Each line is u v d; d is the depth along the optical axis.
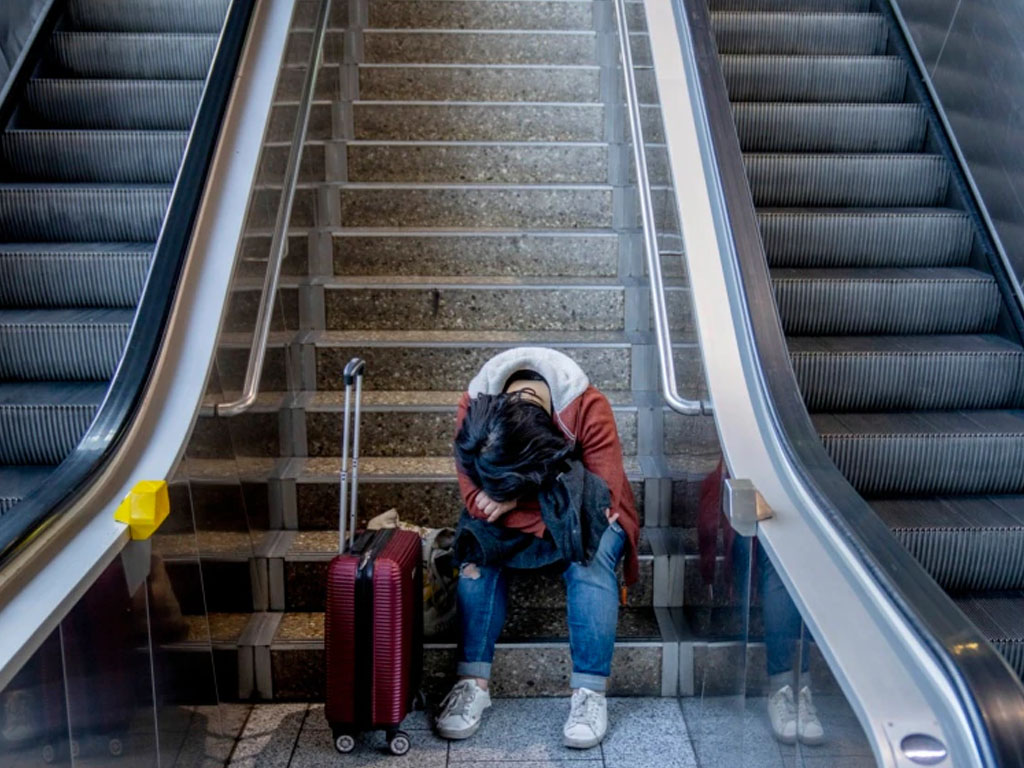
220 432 2.60
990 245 3.61
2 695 1.43
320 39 4.28
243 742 2.70
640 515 3.30
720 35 4.54
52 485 1.97
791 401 2.38
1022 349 3.29
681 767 2.59
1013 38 3.63
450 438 3.46
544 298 3.85
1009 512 2.98
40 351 3.26
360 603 2.48
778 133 4.14
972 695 1.36
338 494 3.26
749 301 2.63
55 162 4.04
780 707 1.87
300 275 3.78
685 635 2.91
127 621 1.91
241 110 3.21
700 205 2.93
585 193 4.27
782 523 1.99
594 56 5.14
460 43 5.12
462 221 4.30
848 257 3.72
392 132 4.71
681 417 3.01
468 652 2.75
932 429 3.12
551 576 3.05
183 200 2.88
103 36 4.49
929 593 1.63
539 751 2.66
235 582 2.76
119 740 1.86
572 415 2.75
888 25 4.54
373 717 2.54
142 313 2.55
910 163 3.92
